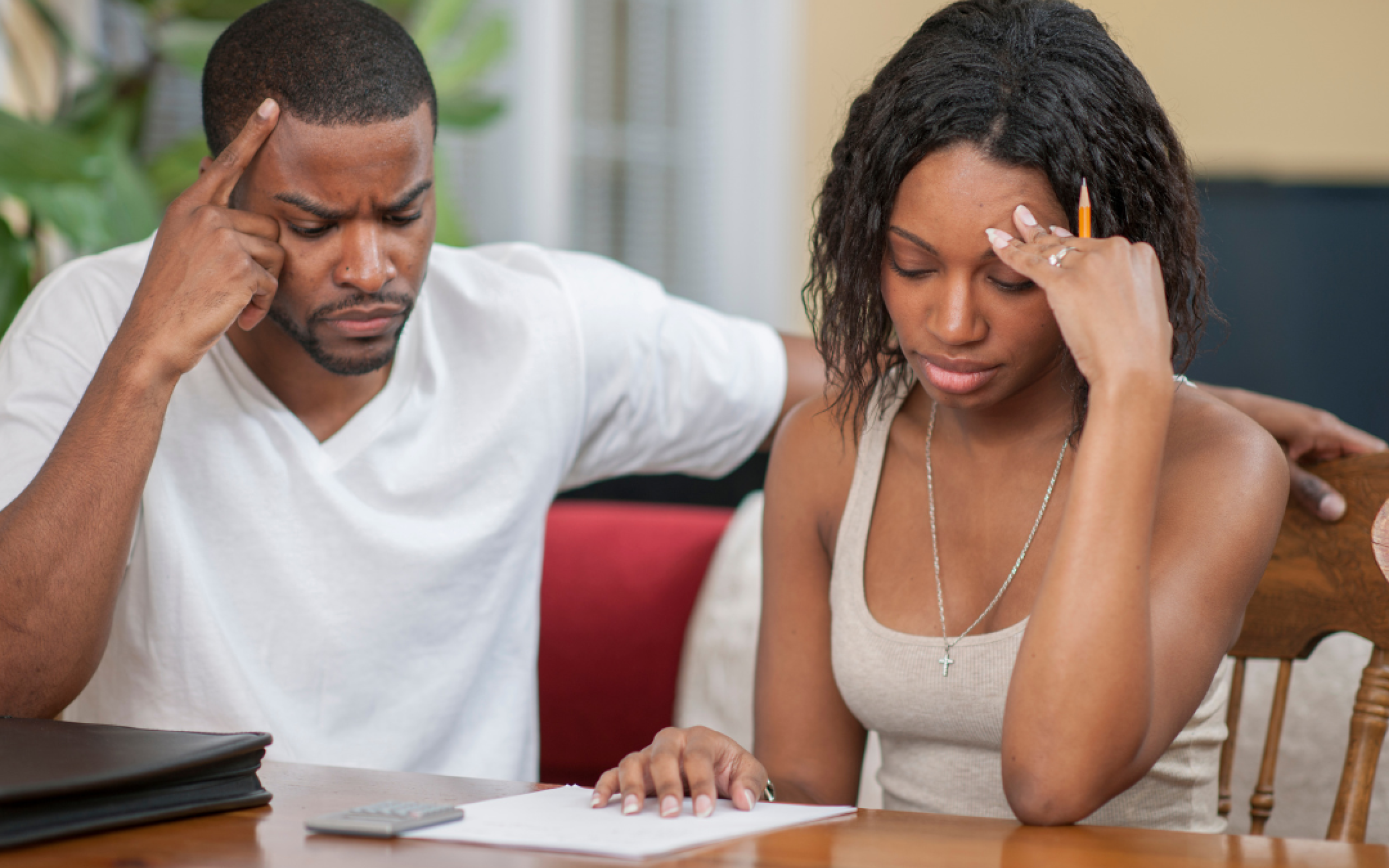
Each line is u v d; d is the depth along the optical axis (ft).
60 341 4.92
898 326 4.17
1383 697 4.36
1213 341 11.19
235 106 4.62
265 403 5.11
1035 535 4.49
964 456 4.69
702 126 16.94
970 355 4.02
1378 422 11.05
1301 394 11.14
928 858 2.92
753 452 6.43
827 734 4.95
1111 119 3.96
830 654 4.98
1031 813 3.59
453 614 5.44
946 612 4.58
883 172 4.01
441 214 11.20
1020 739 3.61
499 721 5.66
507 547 5.58
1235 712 4.92
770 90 16.69
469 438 5.45
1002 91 3.89
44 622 4.20
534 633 5.80
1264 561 4.09
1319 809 5.73
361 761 5.27
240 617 5.10
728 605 7.44
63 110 10.51
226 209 4.51
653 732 7.70
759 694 5.07
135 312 4.42
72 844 2.99
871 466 4.89
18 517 4.23
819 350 4.55
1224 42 16.26
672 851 2.94
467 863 2.84
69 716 5.17
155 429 4.37
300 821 3.24
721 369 6.12
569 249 16.34
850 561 4.81
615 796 3.55
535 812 3.35
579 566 8.11
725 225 16.97
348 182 4.47
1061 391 4.52
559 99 15.88
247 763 3.42
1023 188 3.87
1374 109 16.25
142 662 5.03
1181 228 4.13
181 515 5.01
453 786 3.72
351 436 5.22
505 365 5.53
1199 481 4.09
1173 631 3.84
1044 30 4.00
